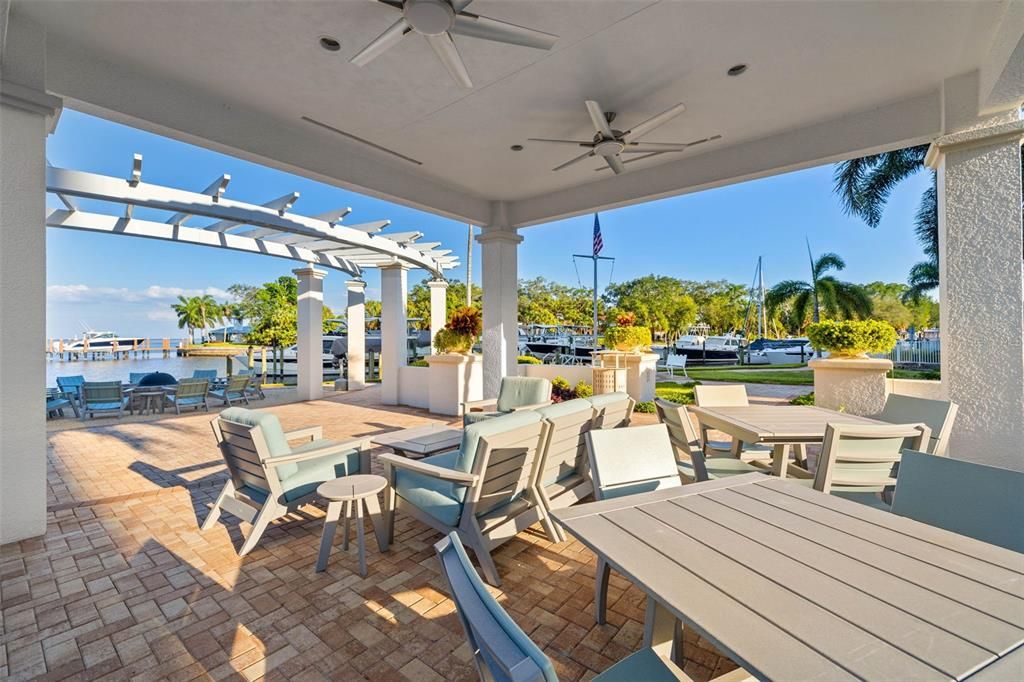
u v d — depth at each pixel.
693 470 3.16
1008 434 3.66
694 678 1.87
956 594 1.08
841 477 2.46
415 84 3.99
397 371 9.70
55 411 8.52
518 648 0.77
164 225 7.76
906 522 1.51
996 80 3.24
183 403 9.06
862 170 11.35
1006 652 0.88
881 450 2.46
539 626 2.24
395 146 5.28
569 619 2.29
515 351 7.68
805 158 4.84
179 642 2.13
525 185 6.62
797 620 0.98
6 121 3.07
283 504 3.08
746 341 24.11
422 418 8.07
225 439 3.26
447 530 2.73
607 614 2.33
